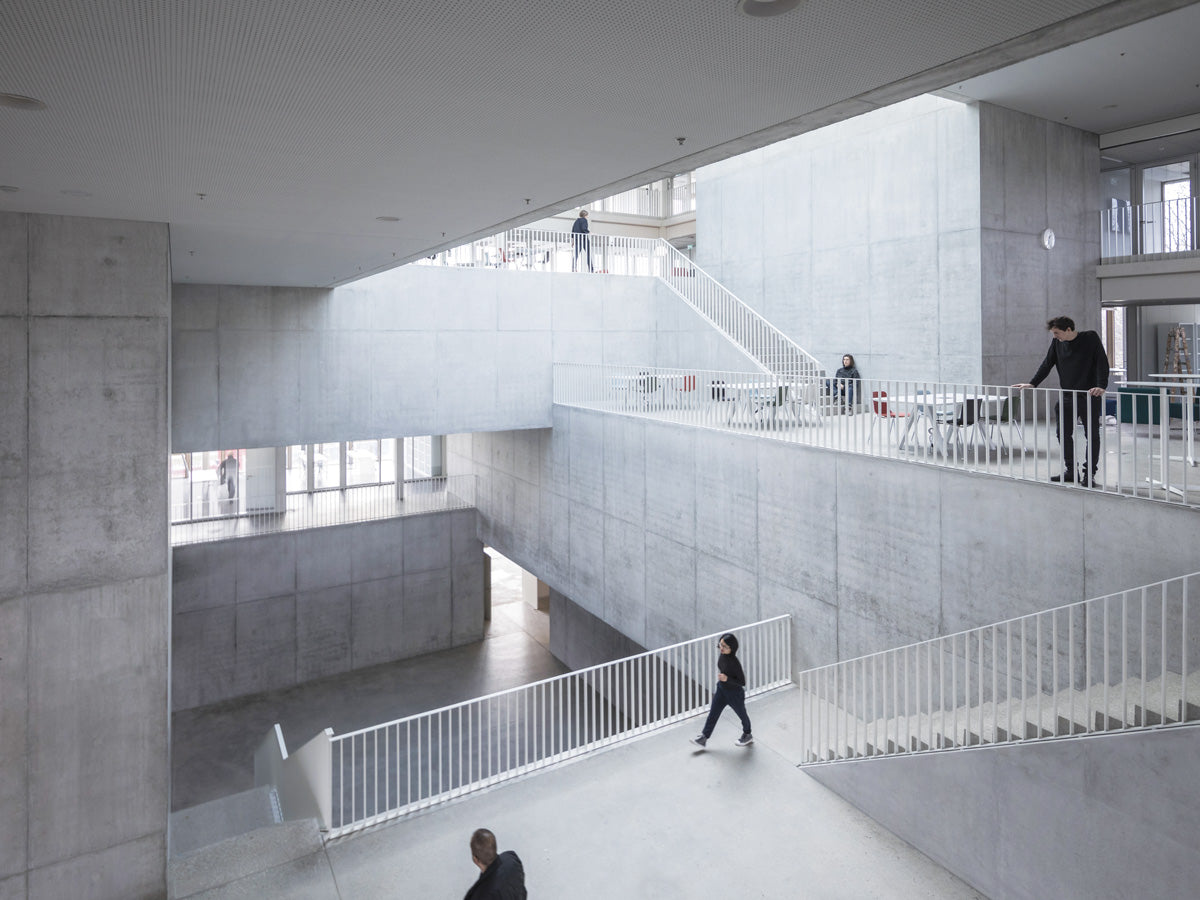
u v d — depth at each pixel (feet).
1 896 23.20
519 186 22.82
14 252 23.35
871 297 48.96
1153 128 45.55
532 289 58.23
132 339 24.82
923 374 45.93
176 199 22.97
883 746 25.66
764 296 57.26
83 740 24.17
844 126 50.29
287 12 11.12
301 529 61.72
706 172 62.49
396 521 66.03
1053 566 25.34
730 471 39.29
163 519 25.17
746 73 13.75
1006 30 11.91
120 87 14.10
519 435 61.72
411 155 19.16
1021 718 22.03
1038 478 26.11
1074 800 19.31
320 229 29.68
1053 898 19.89
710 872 22.56
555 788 26.94
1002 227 43.19
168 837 25.81
